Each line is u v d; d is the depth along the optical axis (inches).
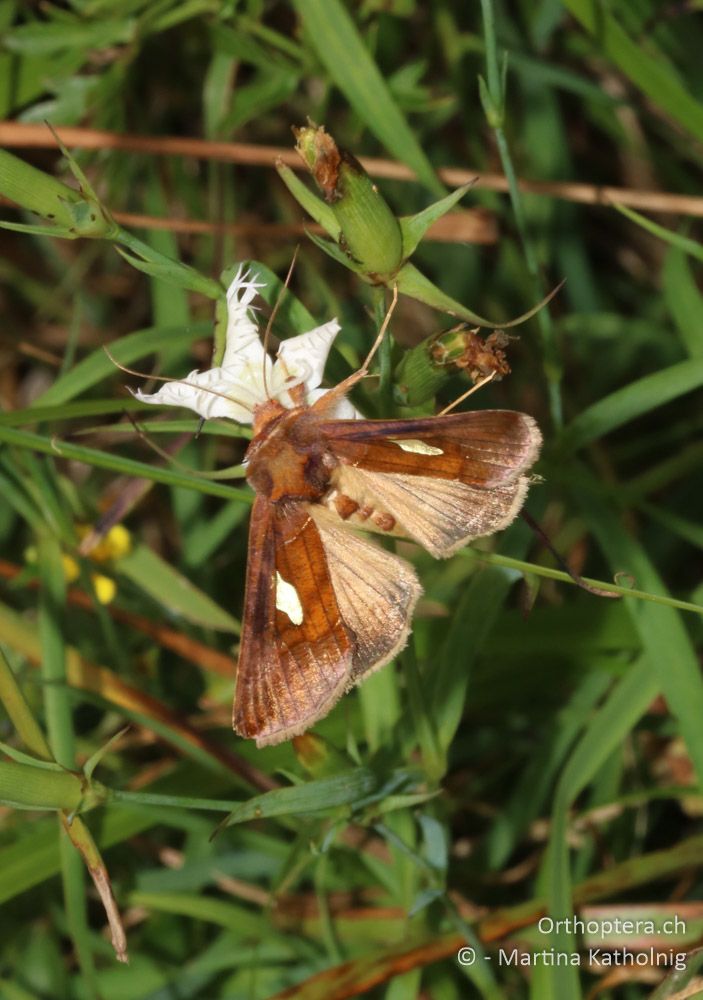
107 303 19.2
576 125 19.3
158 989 15.1
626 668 15.2
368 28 16.4
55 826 14.4
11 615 15.1
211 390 13.1
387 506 13.0
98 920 15.5
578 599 15.7
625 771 15.6
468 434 12.9
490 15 14.0
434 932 14.6
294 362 13.1
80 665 14.9
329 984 14.2
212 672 15.5
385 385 13.2
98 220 12.9
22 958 15.2
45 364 18.9
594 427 14.6
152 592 15.4
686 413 17.7
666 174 18.7
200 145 15.6
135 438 15.9
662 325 18.3
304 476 13.0
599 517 15.1
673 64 16.9
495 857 15.3
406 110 16.2
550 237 18.0
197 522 16.2
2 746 13.0
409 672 13.6
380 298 13.1
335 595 13.0
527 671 15.4
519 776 15.9
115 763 15.6
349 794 13.4
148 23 15.9
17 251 18.9
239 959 15.0
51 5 16.2
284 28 16.8
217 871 15.2
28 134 15.4
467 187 12.9
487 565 14.0
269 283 13.5
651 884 15.3
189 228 15.8
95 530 14.9
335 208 12.8
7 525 16.6
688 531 15.6
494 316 17.8
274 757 14.9
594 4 14.8
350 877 15.1
